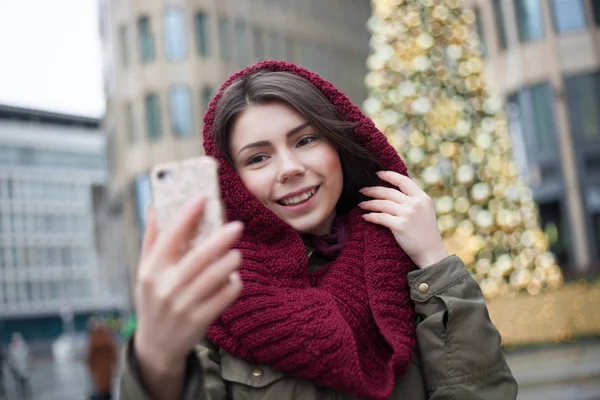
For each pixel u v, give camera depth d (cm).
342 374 117
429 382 133
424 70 693
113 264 5975
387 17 708
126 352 89
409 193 145
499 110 737
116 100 2494
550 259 775
